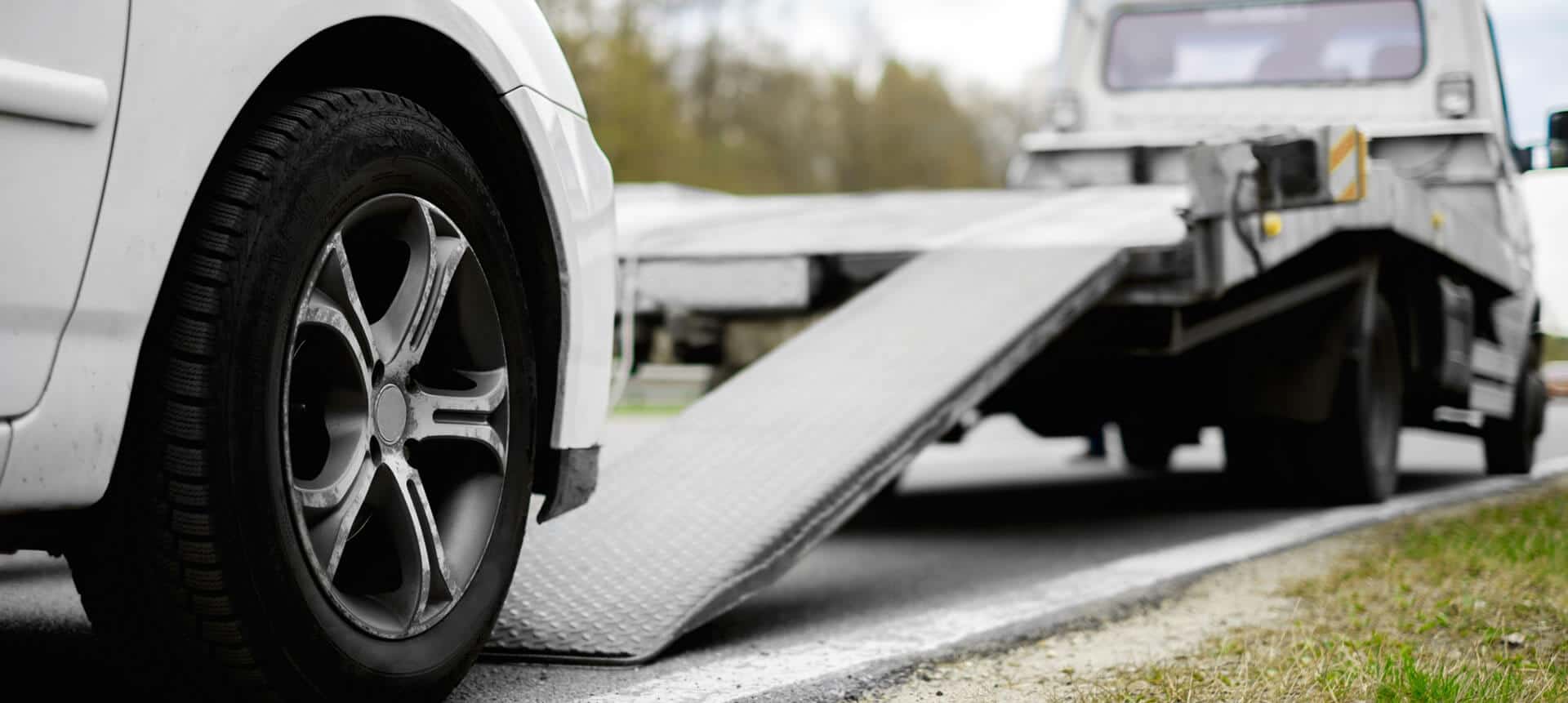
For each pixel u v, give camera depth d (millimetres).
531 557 3480
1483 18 7430
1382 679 2811
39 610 3539
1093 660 3244
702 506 3668
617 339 5820
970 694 2893
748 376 4500
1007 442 12922
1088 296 4727
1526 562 4418
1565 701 2684
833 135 42906
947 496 7641
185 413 1938
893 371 4344
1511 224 7742
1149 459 9281
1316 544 5309
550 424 2803
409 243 2398
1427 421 8078
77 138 1793
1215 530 5816
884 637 3502
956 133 45406
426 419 2416
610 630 3180
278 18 2062
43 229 1757
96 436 1836
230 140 2084
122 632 2035
